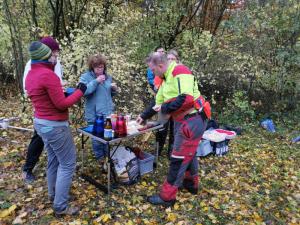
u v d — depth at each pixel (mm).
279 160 5434
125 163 3928
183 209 3600
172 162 3482
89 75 3979
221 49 7578
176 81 3217
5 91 8031
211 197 3924
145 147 5172
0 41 7535
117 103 5934
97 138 3473
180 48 7184
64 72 5355
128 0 7223
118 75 5375
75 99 2979
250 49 7871
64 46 5855
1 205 3373
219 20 7770
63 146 3047
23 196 3574
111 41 5793
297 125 7570
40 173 4066
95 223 3197
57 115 2959
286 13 7535
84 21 6598
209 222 3424
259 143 6246
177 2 6992
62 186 3156
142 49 6594
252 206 3865
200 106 3381
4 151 4629
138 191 3865
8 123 5602
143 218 3371
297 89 7824
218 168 4844
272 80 7809
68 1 6648
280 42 7715
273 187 4422
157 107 3641
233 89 8008
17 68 7570
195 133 3357
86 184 3889
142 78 6059
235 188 4250
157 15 6926
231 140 6176
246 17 7566
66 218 3244
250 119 7707
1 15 6980
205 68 7566
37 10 7020
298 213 3830
